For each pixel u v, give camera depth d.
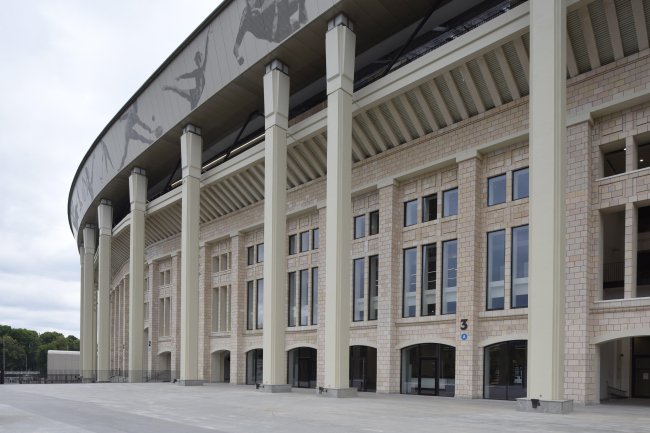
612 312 18.56
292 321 33.31
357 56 29.06
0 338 147.88
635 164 19.16
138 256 41.31
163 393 25.19
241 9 27.25
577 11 18.92
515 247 22.23
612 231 25.80
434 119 24.88
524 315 21.14
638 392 24.52
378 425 12.05
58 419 13.47
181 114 33.84
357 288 28.52
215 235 40.38
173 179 45.78
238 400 20.39
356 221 29.28
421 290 25.25
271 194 26.59
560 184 16.53
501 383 21.70
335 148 23.75
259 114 32.78
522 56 20.80
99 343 47.84
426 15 24.06
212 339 40.34
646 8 18.03
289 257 33.81
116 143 42.47
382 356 25.69
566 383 19.03
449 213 24.94
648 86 18.47
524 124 21.84
